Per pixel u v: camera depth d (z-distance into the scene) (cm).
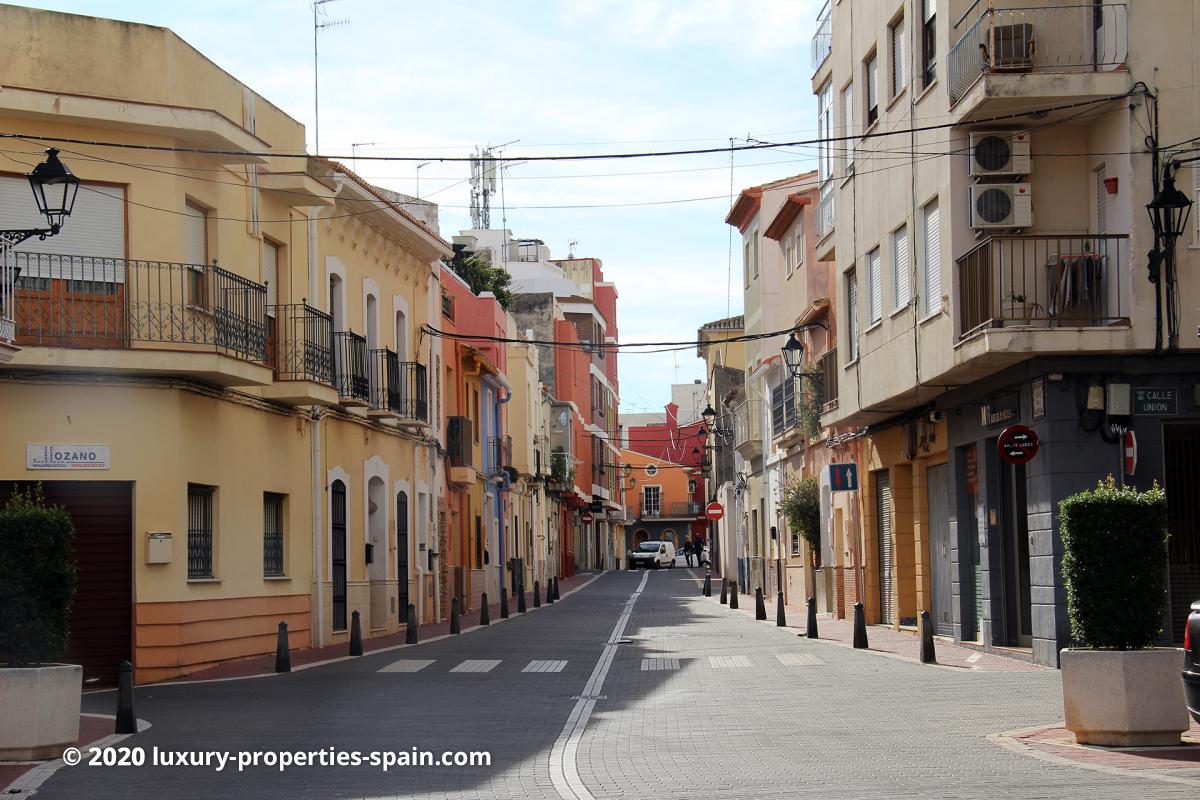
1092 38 2083
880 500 3128
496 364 5144
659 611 4059
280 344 2572
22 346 2028
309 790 1126
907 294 2495
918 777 1140
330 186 2712
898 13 2542
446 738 1433
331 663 2350
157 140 2159
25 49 2114
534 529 6488
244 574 2412
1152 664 1284
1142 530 1313
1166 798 1010
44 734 1309
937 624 2705
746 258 5250
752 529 5366
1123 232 2003
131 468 2119
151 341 2123
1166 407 1984
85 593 2103
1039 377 2031
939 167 2266
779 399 4353
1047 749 1286
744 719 1579
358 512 3028
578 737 1444
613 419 10875
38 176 1741
